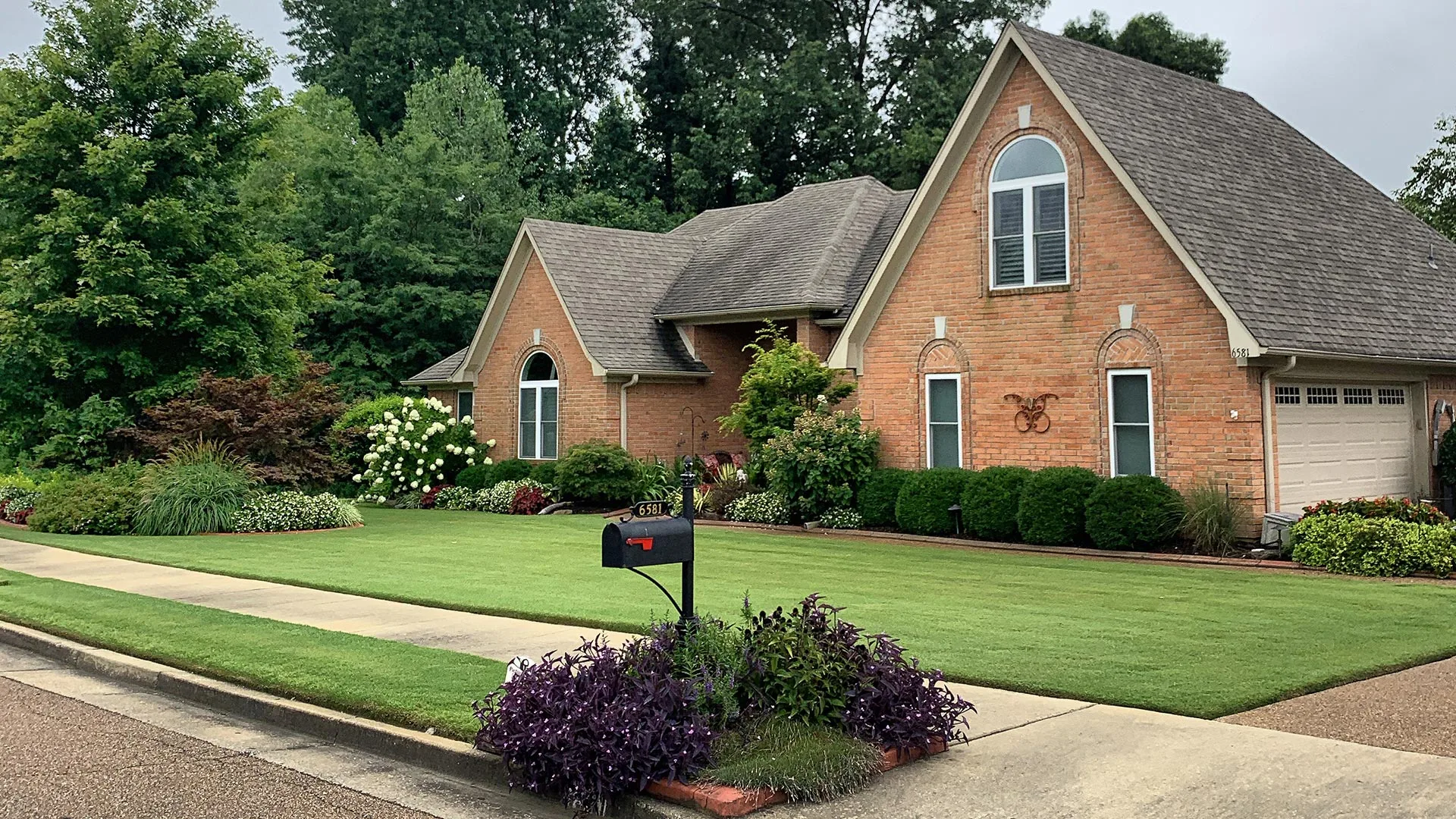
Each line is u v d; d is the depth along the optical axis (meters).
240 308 25.36
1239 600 12.19
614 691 6.64
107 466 24.06
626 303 27.58
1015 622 10.86
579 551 17.41
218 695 8.85
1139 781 6.25
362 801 6.57
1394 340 17.86
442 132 45.25
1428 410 19.52
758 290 25.53
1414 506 15.55
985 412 19.08
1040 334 18.38
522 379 28.02
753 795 6.05
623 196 51.28
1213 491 16.05
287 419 22.38
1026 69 18.48
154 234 23.97
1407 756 6.59
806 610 7.45
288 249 30.11
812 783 6.14
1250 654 9.30
